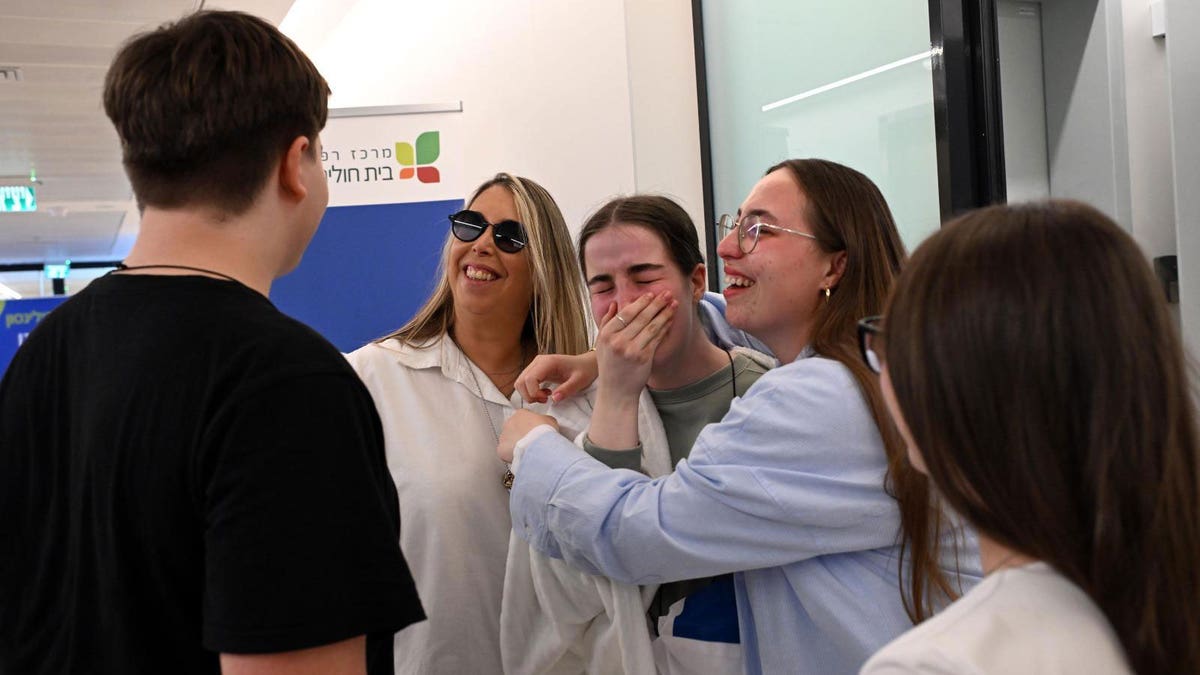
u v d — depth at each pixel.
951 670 0.66
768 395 1.38
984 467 0.71
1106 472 0.68
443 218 4.18
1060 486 0.69
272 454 0.91
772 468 1.35
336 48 5.61
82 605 0.97
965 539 1.35
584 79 4.87
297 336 0.98
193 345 0.95
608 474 1.47
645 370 1.58
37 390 1.04
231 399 0.92
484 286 2.02
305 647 0.89
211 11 1.08
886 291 1.48
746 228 1.54
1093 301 0.69
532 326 2.14
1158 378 0.68
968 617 0.70
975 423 0.71
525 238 2.04
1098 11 3.22
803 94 4.25
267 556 0.89
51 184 10.16
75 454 0.99
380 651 1.08
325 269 4.16
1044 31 3.43
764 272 1.52
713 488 1.35
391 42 5.35
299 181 1.09
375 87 5.43
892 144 3.78
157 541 0.93
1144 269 0.71
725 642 1.55
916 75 3.64
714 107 4.89
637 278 1.64
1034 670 0.66
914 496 1.29
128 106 1.03
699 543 1.37
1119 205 3.22
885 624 1.35
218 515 0.90
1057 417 0.69
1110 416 0.68
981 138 3.41
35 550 1.02
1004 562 0.75
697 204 4.94
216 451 0.92
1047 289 0.70
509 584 1.72
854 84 3.96
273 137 1.05
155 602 0.94
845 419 1.34
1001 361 0.70
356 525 0.94
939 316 0.73
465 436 1.98
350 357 2.10
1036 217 0.74
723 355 1.77
